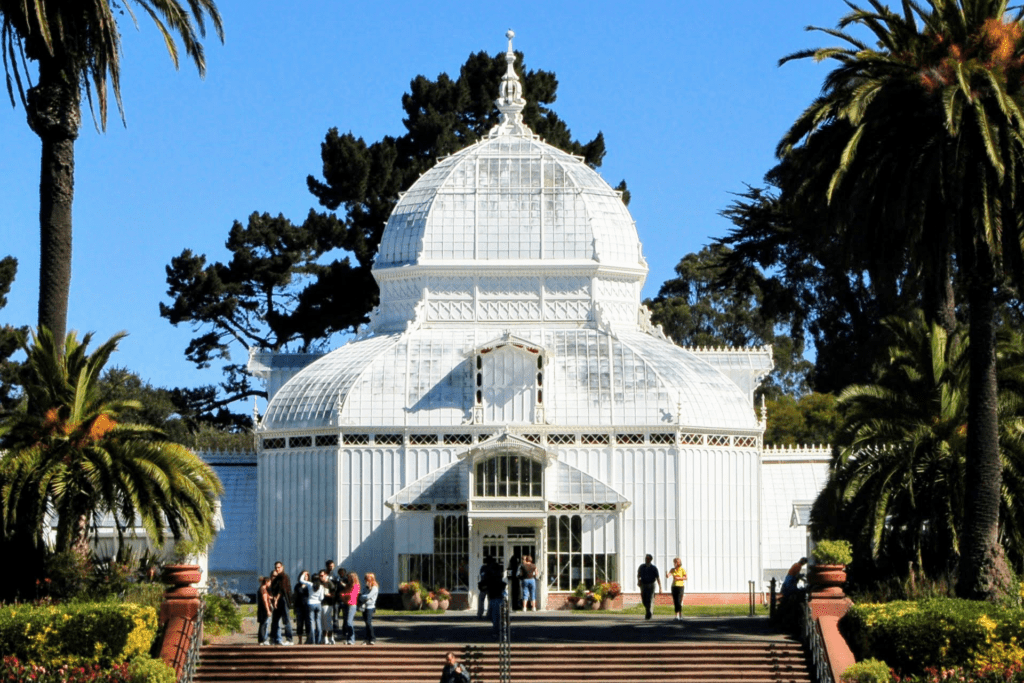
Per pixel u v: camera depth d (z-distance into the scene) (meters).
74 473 60.66
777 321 131.12
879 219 62.06
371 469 94.31
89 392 63.22
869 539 66.00
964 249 60.16
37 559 61.06
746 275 125.31
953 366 67.12
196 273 138.38
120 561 64.44
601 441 94.62
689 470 95.00
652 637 64.81
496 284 101.88
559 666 58.03
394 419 94.62
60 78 63.22
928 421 66.88
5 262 119.88
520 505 89.31
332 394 96.06
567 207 102.94
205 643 62.22
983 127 56.47
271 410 98.25
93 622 54.50
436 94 146.38
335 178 140.12
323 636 64.62
